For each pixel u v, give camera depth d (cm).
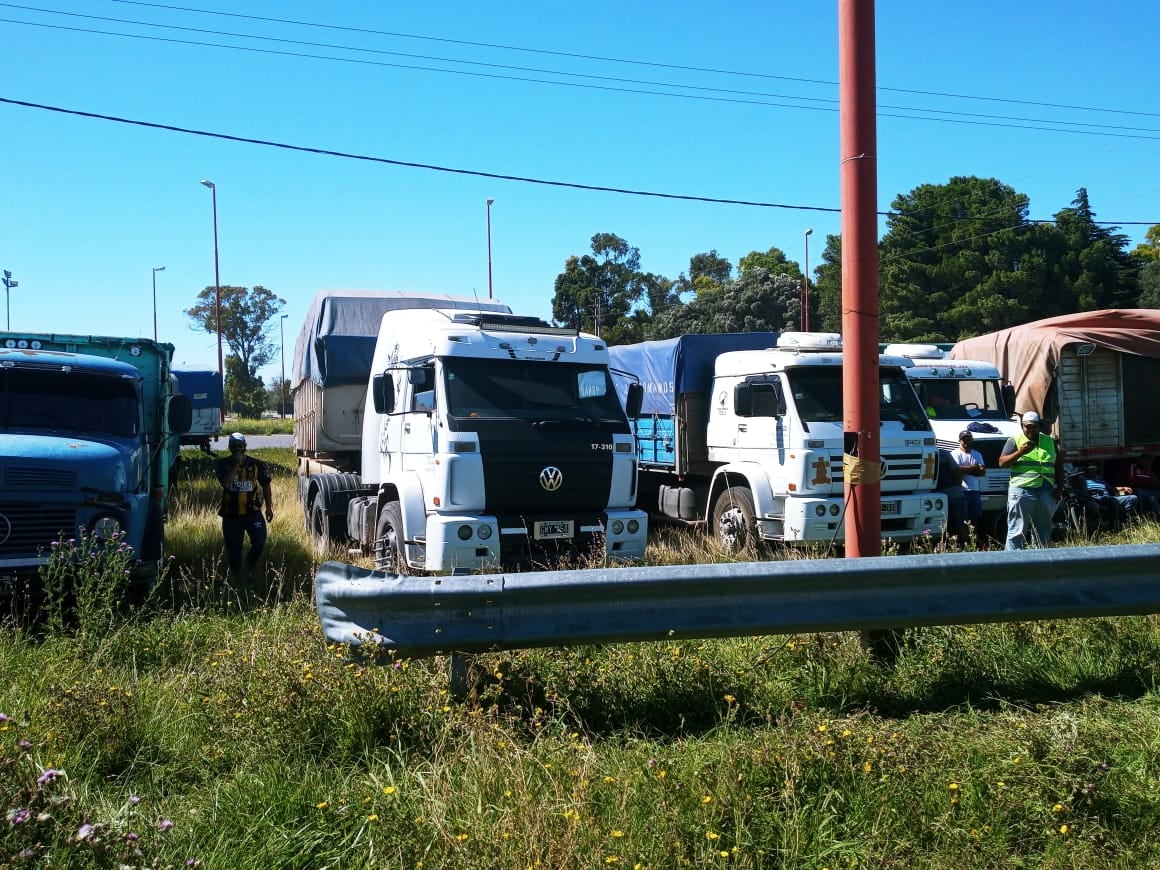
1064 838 392
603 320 6319
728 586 527
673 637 527
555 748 456
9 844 324
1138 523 1354
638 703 529
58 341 980
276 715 482
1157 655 608
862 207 642
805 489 1080
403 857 364
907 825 400
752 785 419
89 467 782
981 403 1451
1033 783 415
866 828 398
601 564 856
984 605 560
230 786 430
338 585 514
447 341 930
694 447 1302
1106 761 443
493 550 882
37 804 341
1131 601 575
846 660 579
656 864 361
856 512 650
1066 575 570
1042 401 1503
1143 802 417
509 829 370
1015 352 1559
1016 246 4369
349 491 1221
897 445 1095
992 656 596
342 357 1270
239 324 9000
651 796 409
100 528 780
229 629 716
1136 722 496
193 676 571
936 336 4488
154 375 1027
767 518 1126
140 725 491
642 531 959
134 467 850
